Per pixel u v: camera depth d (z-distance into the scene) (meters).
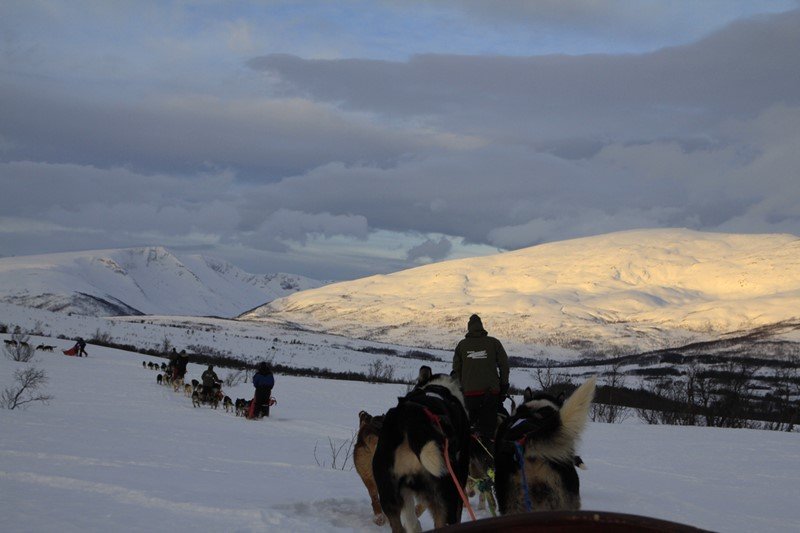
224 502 7.98
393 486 5.93
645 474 13.66
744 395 35.56
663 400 36.81
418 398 6.39
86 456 11.01
